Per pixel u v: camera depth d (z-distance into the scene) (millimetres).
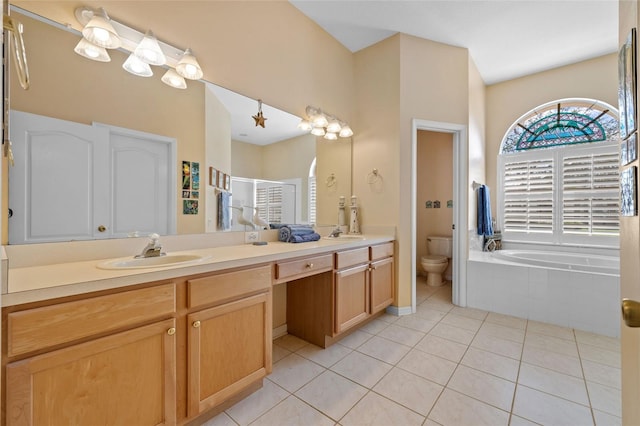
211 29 1904
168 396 1185
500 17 2605
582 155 3428
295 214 2557
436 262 3752
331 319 2115
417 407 1514
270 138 2320
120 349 1064
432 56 2971
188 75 1705
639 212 761
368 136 3035
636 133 816
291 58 2465
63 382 941
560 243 3527
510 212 3883
